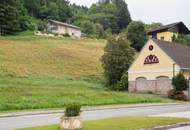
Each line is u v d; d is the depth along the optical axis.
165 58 51.50
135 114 25.73
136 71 55.28
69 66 71.81
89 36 129.00
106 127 16.05
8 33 106.75
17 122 20.58
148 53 53.81
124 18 167.38
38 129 15.48
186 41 73.38
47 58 75.75
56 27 129.88
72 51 86.38
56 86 51.00
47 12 145.12
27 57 73.75
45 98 35.25
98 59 81.06
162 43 53.84
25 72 60.97
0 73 56.91
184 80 47.84
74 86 53.84
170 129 17.42
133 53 61.53
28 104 31.81
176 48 55.50
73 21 156.50
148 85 53.47
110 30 151.25
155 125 17.42
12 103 31.38
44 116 25.09
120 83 56.97
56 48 87.06
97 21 163.38
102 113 26.92
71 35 121.69
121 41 60.56
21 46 84.19
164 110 30.03
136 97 42.31
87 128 15.62
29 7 141.00
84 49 91.25
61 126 15.10
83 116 23.92
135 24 95.25
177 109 31.30
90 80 63.94
